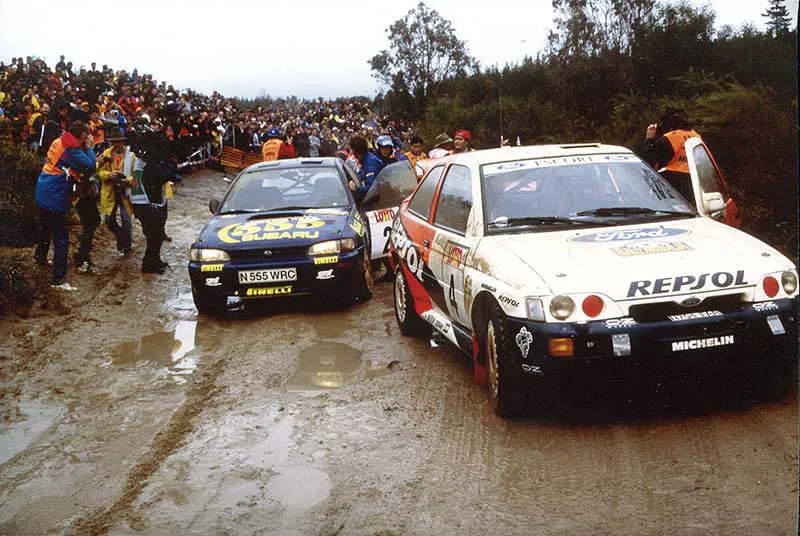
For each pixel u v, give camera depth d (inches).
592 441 182.2
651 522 143.0
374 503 159.5
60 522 160.6
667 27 732.7
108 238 528.7
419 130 1256.2
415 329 287.0
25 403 239.5
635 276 183.2
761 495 148.6
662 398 204.4
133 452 196.1
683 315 180.5
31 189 467.2
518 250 203.2
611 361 178.2
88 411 229.8
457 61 2082.9
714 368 180.7
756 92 448.8
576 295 180.7
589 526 143.7
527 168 237.1
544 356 180.5
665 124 357.7
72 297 375.9
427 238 259.8
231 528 152.7
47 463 193.2
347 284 339.9
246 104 2379.4
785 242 367.6
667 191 233.3
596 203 225.3
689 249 194.9
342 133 1526.8
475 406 211.8
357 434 198.1
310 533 148.9
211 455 190.5
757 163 415.8
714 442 175.0
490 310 200.2
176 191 856.9
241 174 398.0
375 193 367.2
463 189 243.8
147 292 396.2
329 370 254.8
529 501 155.6
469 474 170.1
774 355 183.0
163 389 246.1
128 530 154.6
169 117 971.9
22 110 652.7
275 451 190.5
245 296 335.6
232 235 344.2
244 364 267.0
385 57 2106.3
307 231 342.0
